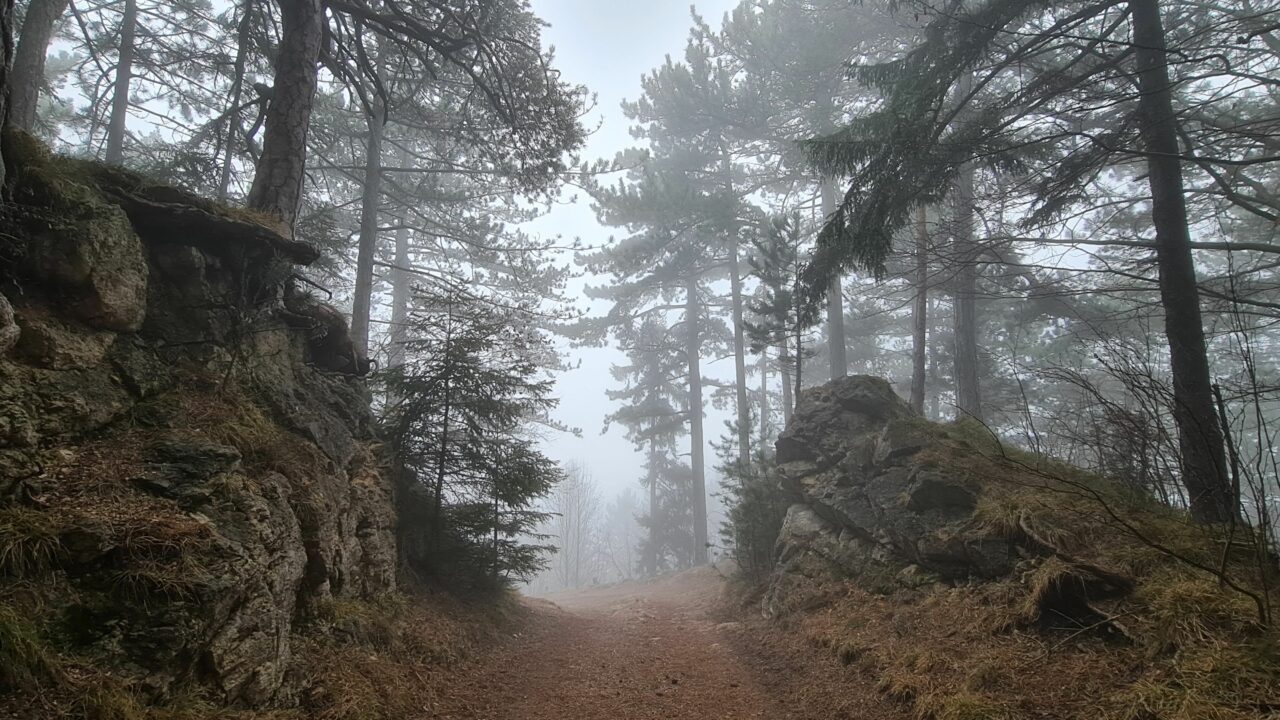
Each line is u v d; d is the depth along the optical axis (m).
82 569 3.57
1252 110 13.80
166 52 15.01
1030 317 18.11
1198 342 7.84
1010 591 6.06
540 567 10.15
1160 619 4.76
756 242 16.45
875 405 11.20
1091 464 7.87
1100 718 4.11
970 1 12.33
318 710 4.52
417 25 10.55
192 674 3.68
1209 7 11.92
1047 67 12.17
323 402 7.80
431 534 9.04
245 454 5.42
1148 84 8.50
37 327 4.64
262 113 9.97
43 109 17.31
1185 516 6.06
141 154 13.98
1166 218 8.32
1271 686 3.82
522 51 12.56
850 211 9.85
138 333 5.74
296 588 5.04
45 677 3.04
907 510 8.16
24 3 12.69
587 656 8.13
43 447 4.14
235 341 6.38
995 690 4.80
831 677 6.31
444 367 9.03
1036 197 9.80
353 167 15.27
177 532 4.00
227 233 6.75
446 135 14.88
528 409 10.34
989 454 8.46
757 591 12.05
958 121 11.87
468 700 5.87
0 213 4.77
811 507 11.02
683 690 6.48
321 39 10.12
